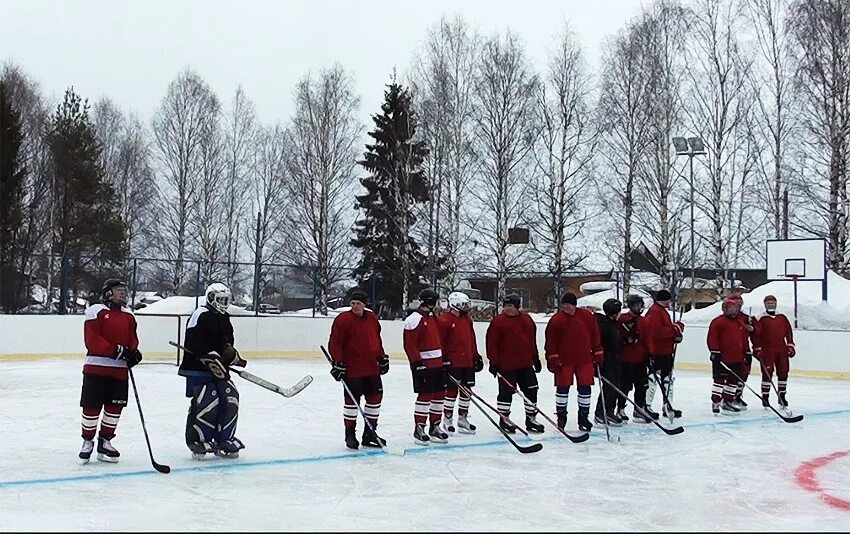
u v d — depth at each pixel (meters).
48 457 7.53
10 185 31.88
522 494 6.19
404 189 29.22
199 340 7.18
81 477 6.58
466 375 9.20
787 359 11.50
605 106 28.58
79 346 19.72
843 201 24.64
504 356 9.02
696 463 7.61
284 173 37.94
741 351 11.07
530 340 9.06
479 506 5.77
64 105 34.50
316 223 32.88
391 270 27.44
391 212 30.22
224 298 7.27
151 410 10.99
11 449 7.99
